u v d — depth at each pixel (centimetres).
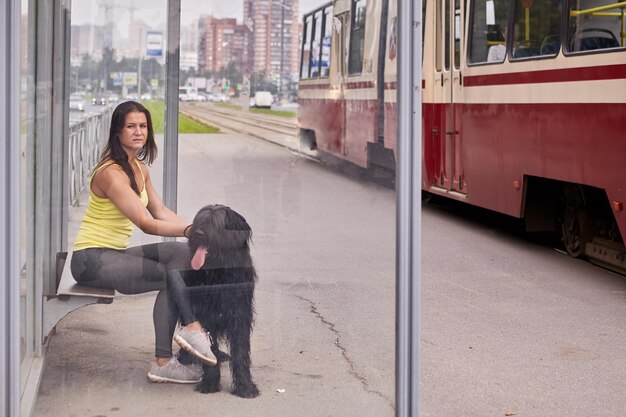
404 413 444
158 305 506
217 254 511
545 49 1014
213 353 495
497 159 1138
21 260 416
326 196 507
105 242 527
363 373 462
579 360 682
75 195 533
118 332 502
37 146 494
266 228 520
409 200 436
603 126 894
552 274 1001
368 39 498
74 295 514
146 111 554
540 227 1120
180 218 538
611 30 884
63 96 554
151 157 559
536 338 742
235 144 571
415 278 439
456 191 1273
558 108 980
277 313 501
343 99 529
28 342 453
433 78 1338
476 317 810
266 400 481
